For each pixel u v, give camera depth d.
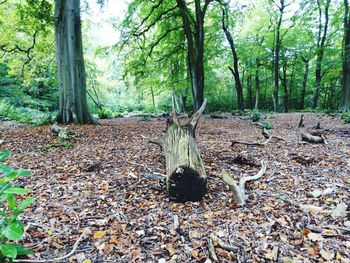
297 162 4.27
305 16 18.84
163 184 3.39
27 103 23.86
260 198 2.93
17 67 17.25
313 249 2.02
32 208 2.72
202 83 17.03
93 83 27.61
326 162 4.18
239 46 23.34
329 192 2.98
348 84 14.07
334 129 8.20
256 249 2.04
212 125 10.93
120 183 3.46
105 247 2.07
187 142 3.29
